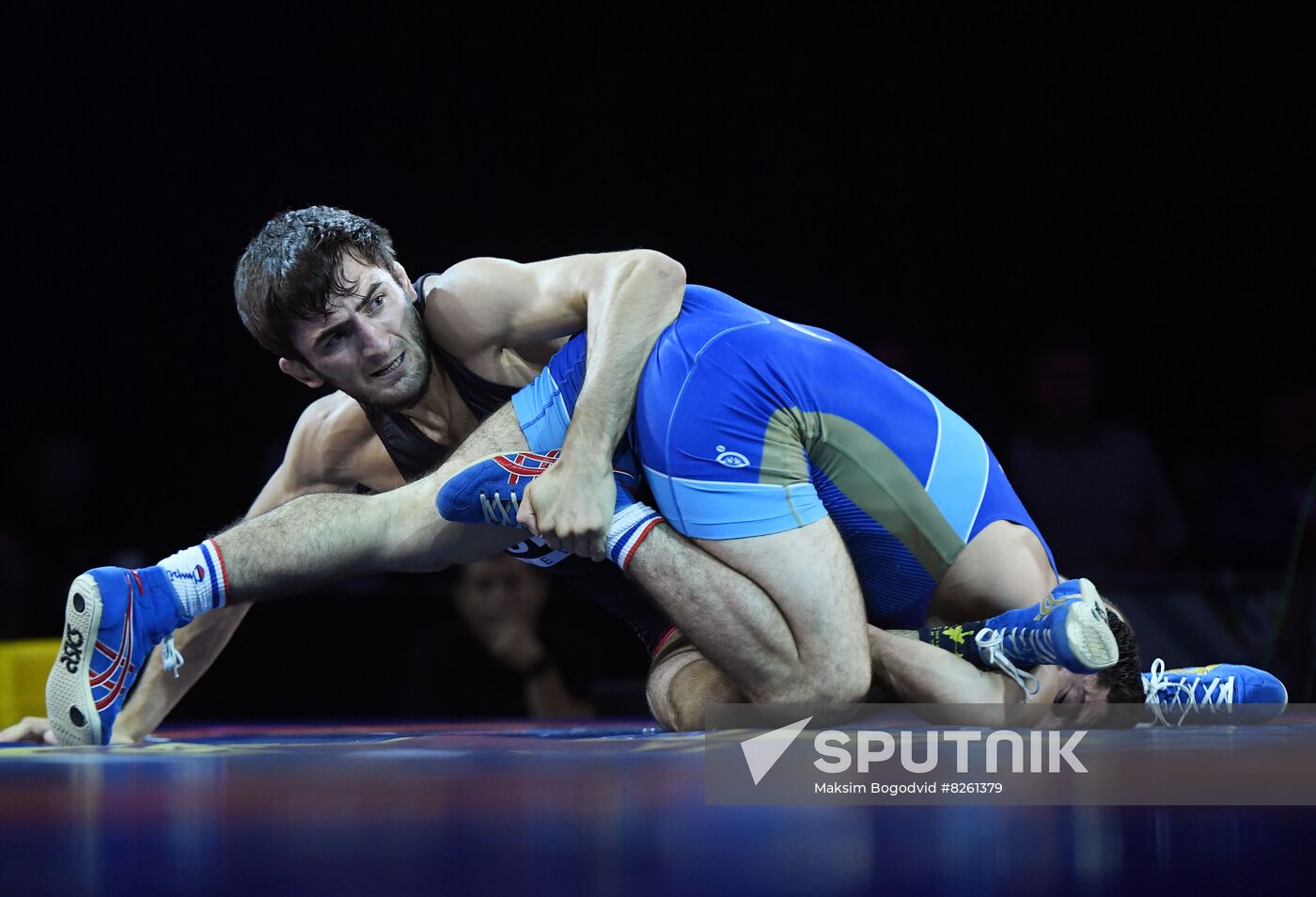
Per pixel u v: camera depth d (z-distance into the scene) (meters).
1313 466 7.33
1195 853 1.20
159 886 1.07
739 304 3.26
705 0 8.56
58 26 8.06
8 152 8.13
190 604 2.97
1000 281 8.87
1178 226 8.84
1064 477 7.06
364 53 8.40
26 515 8.07
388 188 8.53
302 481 3.71
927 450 3.07
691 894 1.02
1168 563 7.03
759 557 2.92
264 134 8.38
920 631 3.14
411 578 6.31
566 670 5.89
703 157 8.74
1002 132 8.80
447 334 3.26
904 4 8.63
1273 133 8.73
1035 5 8.64
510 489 2.95
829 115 8.76
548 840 1.29
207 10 8.20
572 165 8.66
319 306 3.12
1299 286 8.79
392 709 5.86
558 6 8.49
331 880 1.09
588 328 3.13
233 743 2.96
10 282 8.21
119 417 8.33
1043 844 1.25
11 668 4.85
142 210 8.30
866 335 8.87
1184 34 8.64
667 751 2.36
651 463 3.02
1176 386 8.87
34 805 1.61
